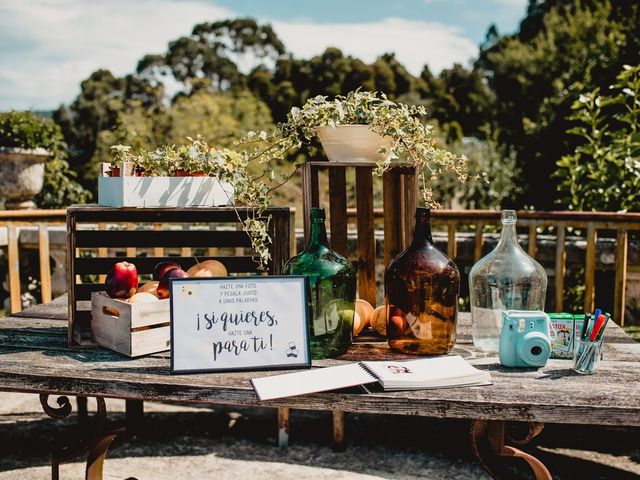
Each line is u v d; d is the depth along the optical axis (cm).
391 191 227
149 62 3328
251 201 204
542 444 285
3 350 194
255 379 165
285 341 178
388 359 186
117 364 180
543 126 716
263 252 203
